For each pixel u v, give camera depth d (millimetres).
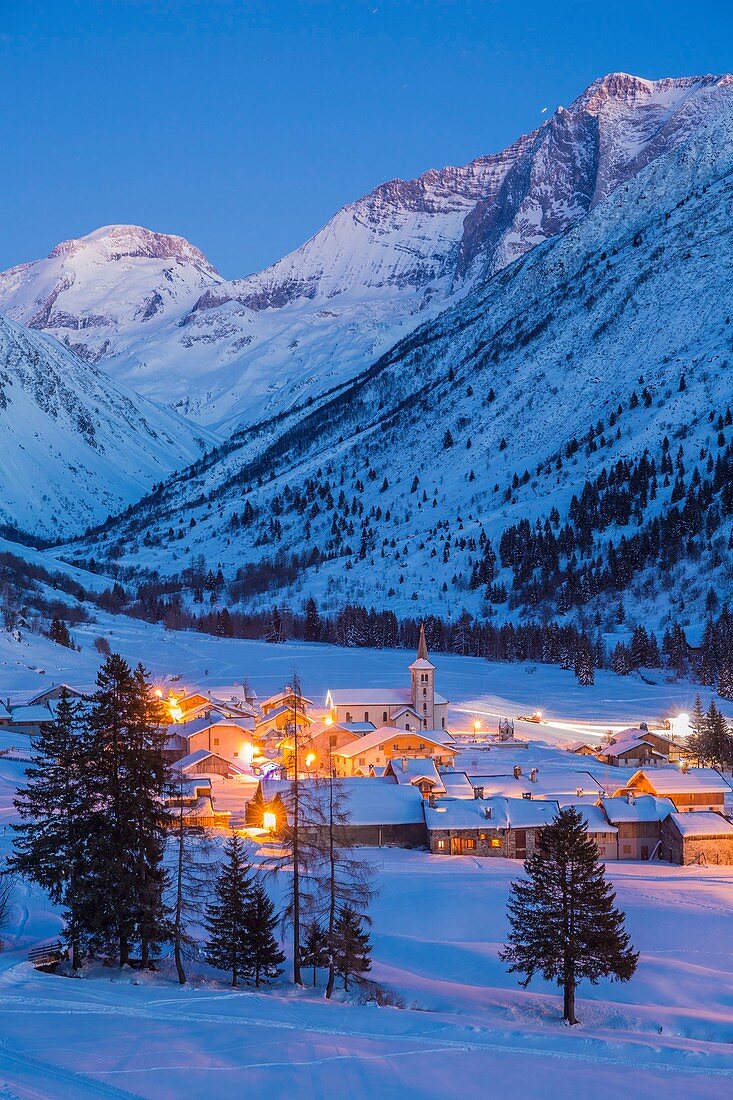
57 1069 31438
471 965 57938
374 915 67188
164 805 49375
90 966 48562
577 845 50281
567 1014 49000
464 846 90875
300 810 50281
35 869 47906
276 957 50719
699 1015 50469
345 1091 32906
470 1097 33969
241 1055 35312
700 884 78938
